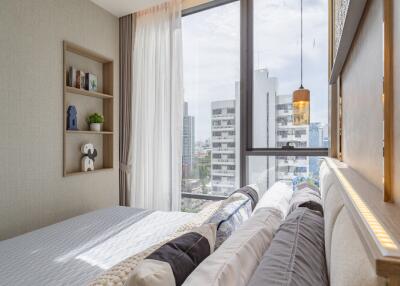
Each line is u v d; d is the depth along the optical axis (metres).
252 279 0.65
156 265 0.68
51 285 1.07
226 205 1.36
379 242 0.32
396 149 0.48
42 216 2.28
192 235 0.90
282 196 1.55
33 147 2.20
